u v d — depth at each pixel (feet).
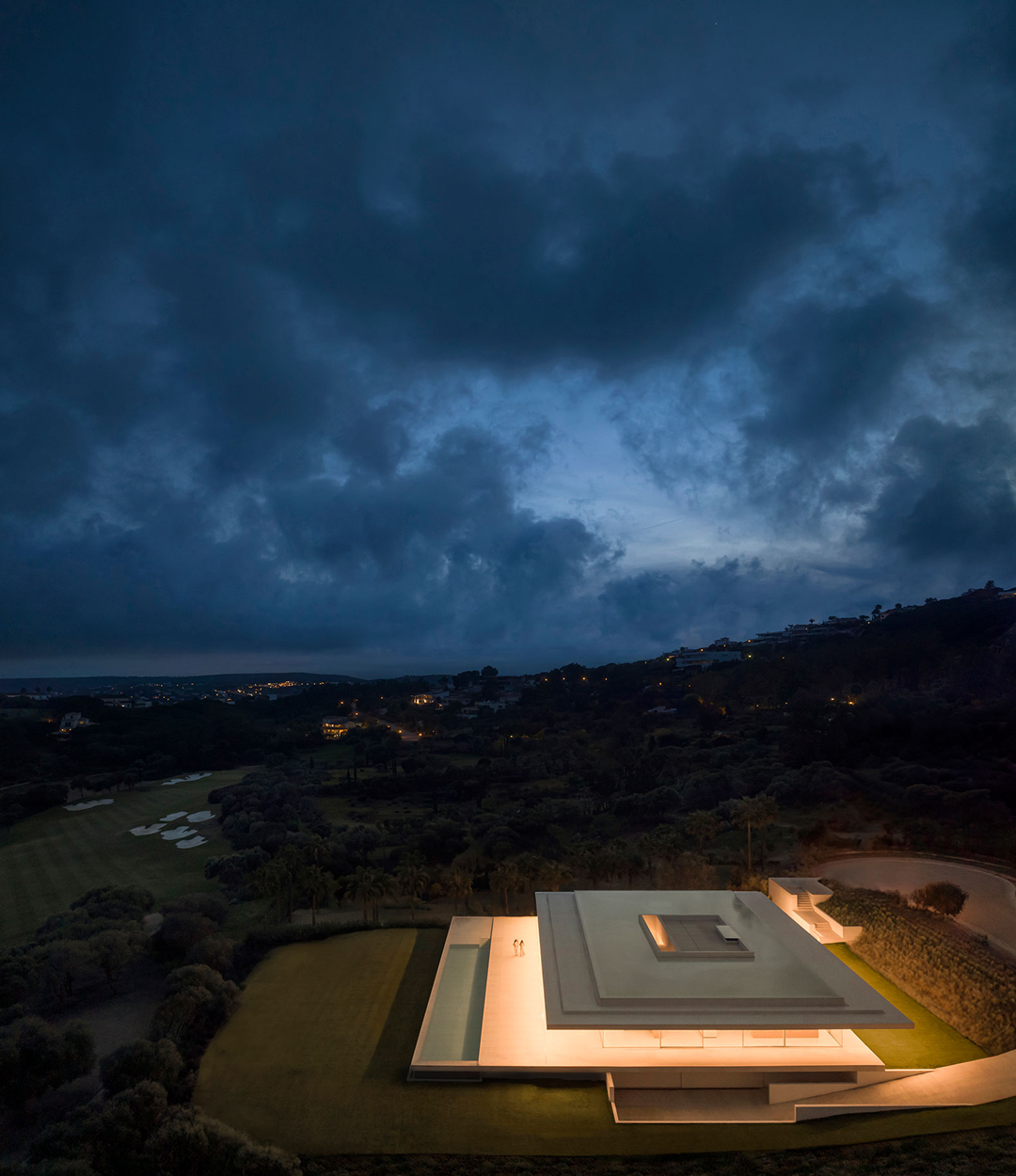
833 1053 129.18
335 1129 118.93
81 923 212.43
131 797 475.72
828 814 309.83
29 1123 132.87
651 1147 112.68
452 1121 120.26
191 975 162.50
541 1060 131.64
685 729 579.07
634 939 156.76
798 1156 107.96
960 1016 147.33
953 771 331.16
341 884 280.31
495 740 609.42
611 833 354.95
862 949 186.60
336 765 562.66
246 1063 139.23
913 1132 111.34
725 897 185.68
